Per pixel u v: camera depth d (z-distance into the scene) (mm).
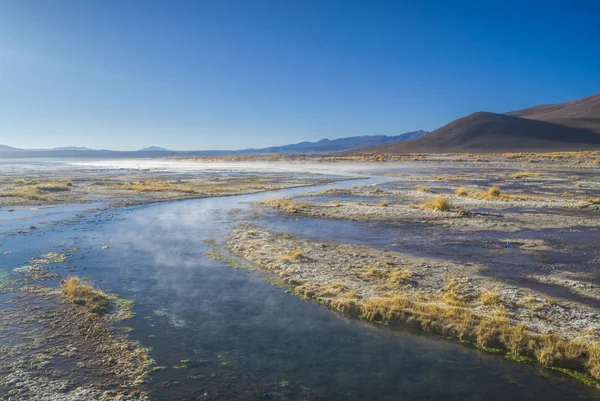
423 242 21188
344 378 8844
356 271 16328
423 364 9531
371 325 11750
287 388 8453
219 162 169500
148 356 9742
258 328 11383
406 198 40625
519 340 10242
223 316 12195
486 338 10547
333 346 10375
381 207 33750
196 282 15391
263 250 19750
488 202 36125
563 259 17438
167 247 20906
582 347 9734
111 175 81562
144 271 16688
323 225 26672
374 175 78438
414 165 107500
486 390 8445
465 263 17125
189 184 59750
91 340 10531
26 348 10070
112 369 9156
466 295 13484
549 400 8117
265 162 151625
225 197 44469
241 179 70062
